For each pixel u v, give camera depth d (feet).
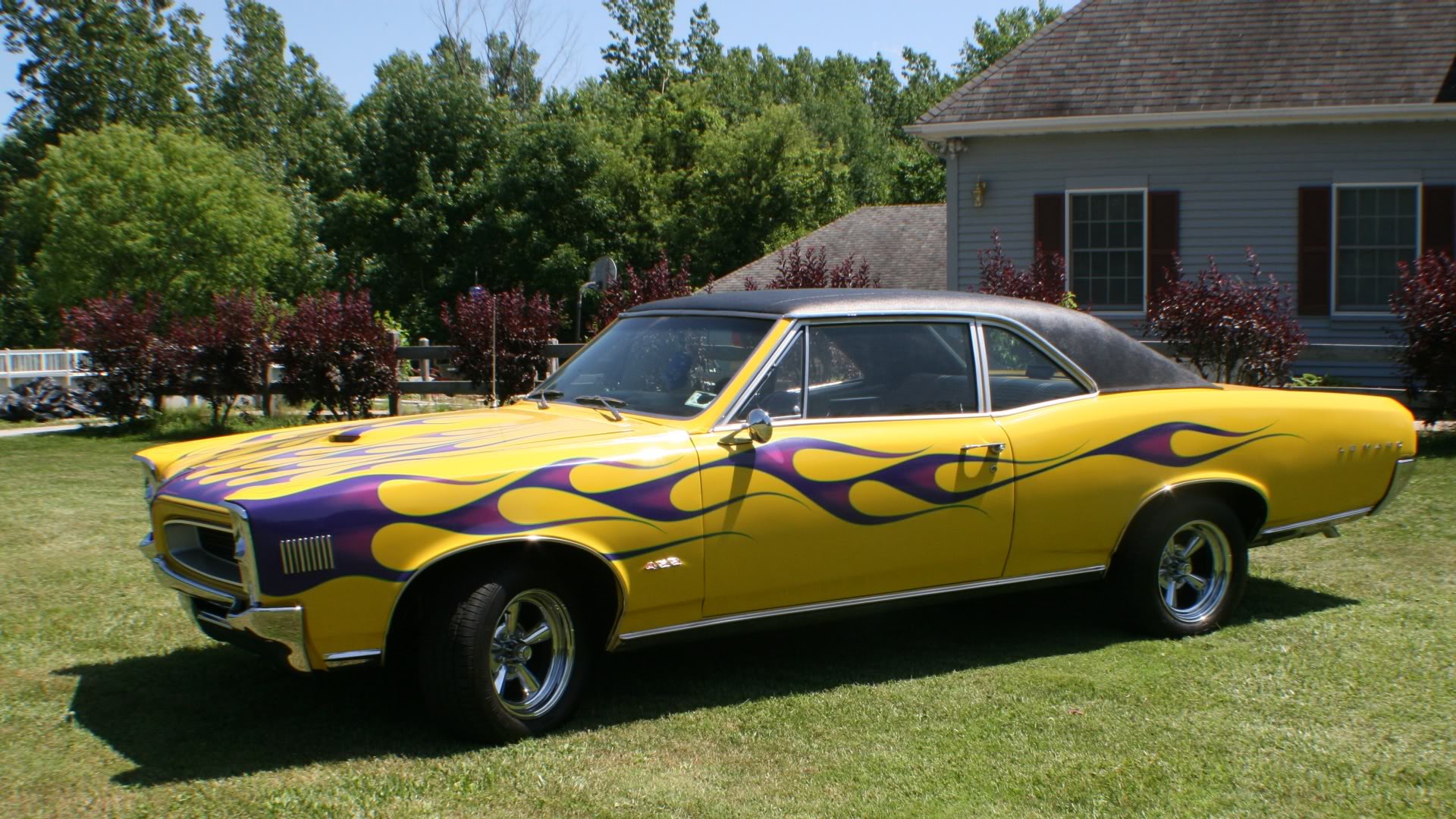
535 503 13.16
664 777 12.38
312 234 144.25
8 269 154.81
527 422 15.38
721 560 14.26
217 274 131.13
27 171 181.16
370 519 12.40
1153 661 16.25
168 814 11.45
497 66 170.09
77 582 21.12
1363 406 18.57
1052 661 16.34
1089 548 16.65
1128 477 16.67
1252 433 17.49
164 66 192.13
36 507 29.12
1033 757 12.88
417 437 14.69
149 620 18.65
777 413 14.92
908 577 15.52
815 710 14.43
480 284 138.00
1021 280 45.98
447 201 138.10
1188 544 17.52
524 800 11.82
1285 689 14.96
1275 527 17.97
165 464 15.15
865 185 230.89
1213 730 13.60
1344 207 49.90
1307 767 12.53
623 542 13.62
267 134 218.79
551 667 13.79
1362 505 18.53
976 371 16.22
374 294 138.31
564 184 138.21
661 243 144.56
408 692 15.19
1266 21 53.57
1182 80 51.83
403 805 11.71
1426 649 16.56
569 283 134.72
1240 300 39.34
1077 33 56.03
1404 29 51.11
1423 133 48.26
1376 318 49.52
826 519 14.79
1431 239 48.57
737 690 15.24
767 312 15.62
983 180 53.72
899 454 15.23
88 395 49.39
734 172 143.54
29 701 14.84
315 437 15.35
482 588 13.00
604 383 16.44
